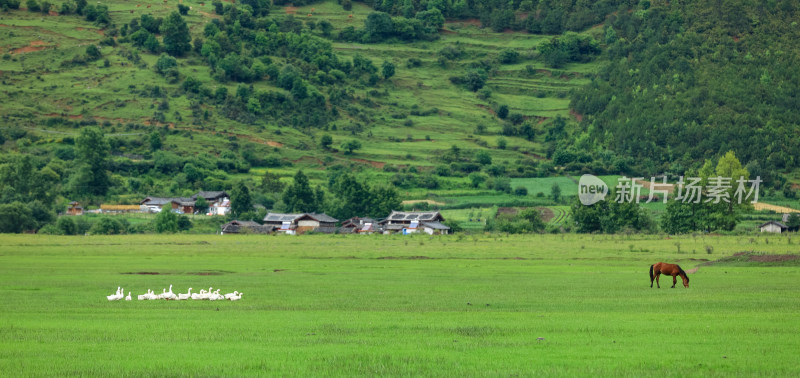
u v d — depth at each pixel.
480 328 36.84
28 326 37.84
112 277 72.25
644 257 101.88
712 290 57.50
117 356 29.75
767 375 26.38
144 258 104.81
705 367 27.56
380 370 27.20
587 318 40.88
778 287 59.75
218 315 42.75
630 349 31.08
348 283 65.31
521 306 47.41
